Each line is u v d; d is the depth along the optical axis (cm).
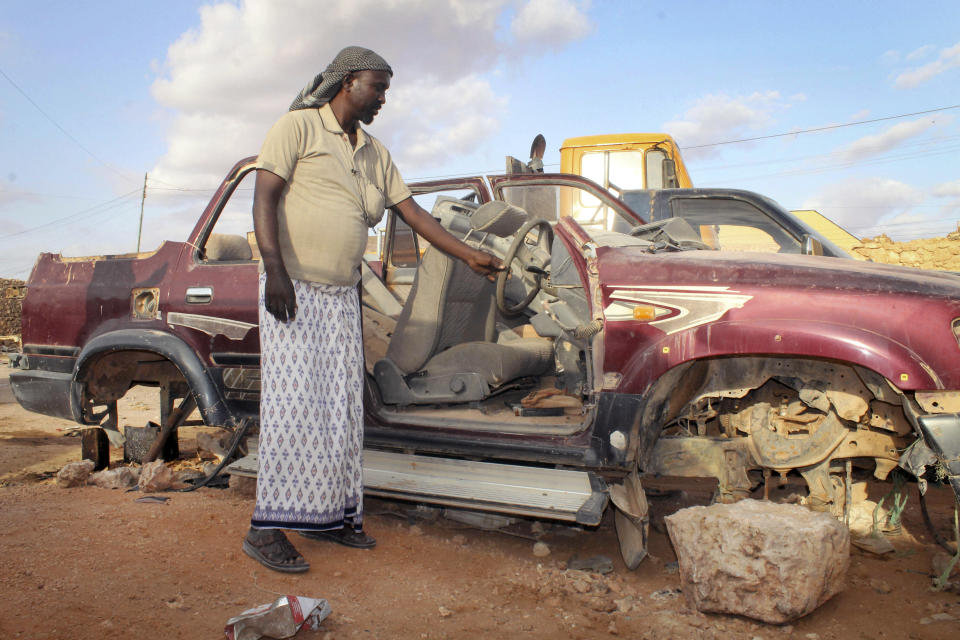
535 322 365
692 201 607
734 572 237
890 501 345
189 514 337
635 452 284
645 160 1030
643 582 276
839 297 259
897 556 293
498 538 327
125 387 437
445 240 317
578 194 438
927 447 245
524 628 232
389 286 500
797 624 235
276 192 261
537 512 278
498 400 390
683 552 253
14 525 312
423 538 322
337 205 272
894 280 260
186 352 377
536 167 593
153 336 384
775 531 235
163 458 467
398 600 250
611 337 287
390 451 347
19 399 427
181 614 228
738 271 277
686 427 325
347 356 284
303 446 266
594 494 279
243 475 342
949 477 238
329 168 270
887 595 257
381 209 292
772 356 279
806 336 256
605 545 320
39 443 593
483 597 256
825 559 235
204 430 656
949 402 241
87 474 410
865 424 283
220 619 226
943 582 260
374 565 283
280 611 212
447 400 348
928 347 245
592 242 309
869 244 1812
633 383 281
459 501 295
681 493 366
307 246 270
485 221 335
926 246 1750
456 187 439
